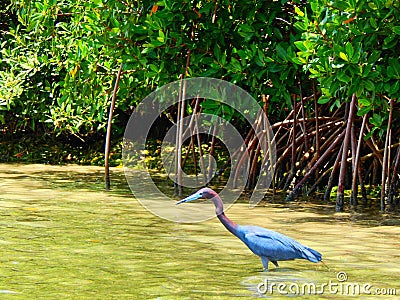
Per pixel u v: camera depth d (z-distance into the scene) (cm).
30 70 1736
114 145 1914
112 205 1212
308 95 1494
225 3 1269
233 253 856
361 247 898
